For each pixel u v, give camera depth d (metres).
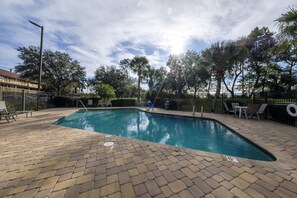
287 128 5.46
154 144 3.47
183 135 6.14
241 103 10.20
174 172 2.21
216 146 4.63
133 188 1.83
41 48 10.34
